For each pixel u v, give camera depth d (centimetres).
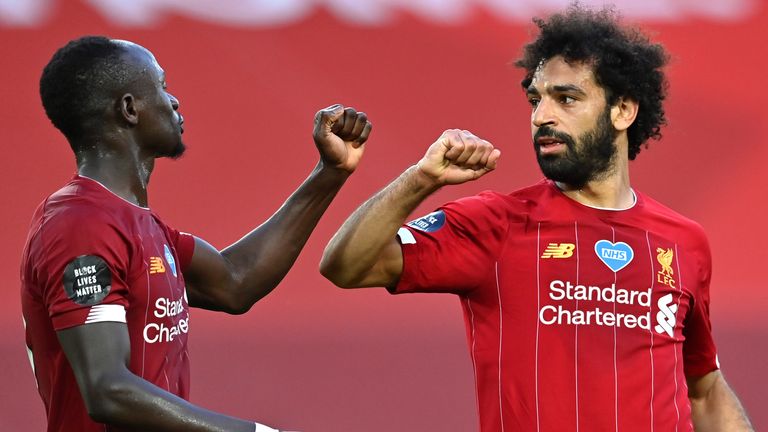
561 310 1031
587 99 1073
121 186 1001
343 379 2291
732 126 3016
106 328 906
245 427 914
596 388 1015
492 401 1033
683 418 1055
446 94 2989
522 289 1037
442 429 2186
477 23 3112
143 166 1030
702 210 2880
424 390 2283
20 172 2664
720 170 2938
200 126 2811
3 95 2753
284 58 2972
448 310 2519
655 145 2961
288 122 2867
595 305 1038
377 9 3105
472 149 976
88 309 905
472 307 1061
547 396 1013
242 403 2202
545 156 1075
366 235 1001
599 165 1081
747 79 3081
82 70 997
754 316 2602
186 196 2697
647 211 1102
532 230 1059
